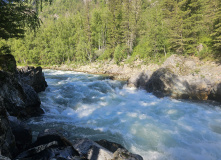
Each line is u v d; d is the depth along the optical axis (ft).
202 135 31.32
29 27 31.19
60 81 86.17
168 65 73.67
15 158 16.92
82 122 36.86
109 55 158.51
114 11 159.84
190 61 73.20
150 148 27.09
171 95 59.36
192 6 90.33
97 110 44.96
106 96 58.59
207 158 24.70
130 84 78.07
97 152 19.83
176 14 94.53
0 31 29.37
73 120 38.01
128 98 58.54
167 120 38.40
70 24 214.69
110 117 39.93
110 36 162.30
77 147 20.89
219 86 52.85
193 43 94.84
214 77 57.16
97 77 105.70
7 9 26.30
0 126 15.72
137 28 146.82
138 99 57.41
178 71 67.77
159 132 32.35
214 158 24.70
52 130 23.44
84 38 175.22
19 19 28.60
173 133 31.96
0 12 26.32
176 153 25.84
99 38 181.37
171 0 101.96
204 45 86.58
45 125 33.86
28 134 22.99
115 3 160.66
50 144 19.39
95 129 33.30
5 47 36.58
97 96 57.98
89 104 49.73
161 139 29.84
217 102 53.06
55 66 185.06
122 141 28.94
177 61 75.25
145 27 155.43
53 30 221.87
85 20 184.85
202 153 25.84
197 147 27.37
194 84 58.39
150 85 68.64
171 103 52.47
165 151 26.35
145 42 135.13
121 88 75.05
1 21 27.71
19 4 26.66
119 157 18.62
